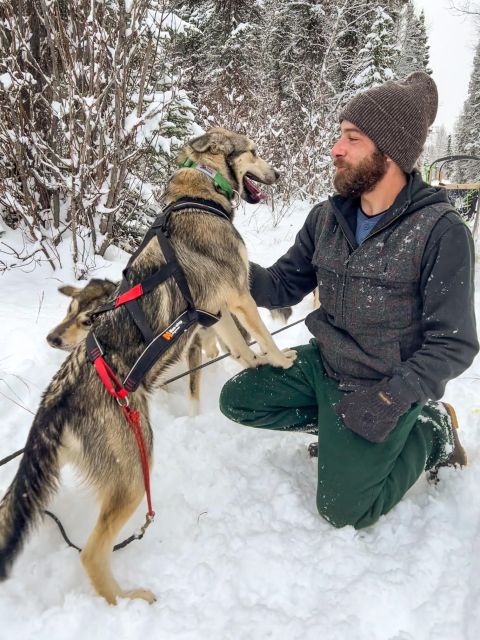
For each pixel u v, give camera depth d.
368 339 2.32
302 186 12.41
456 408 3.28
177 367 3.90
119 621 1.88
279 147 12.72
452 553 2.17
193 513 2.46
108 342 2.15
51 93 5.59
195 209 2.75
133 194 6.28
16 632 1.84
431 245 2.11
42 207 5.91
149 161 6.25
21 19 5.05
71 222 5.37
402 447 2.37
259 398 2.71
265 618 1.89
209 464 2.80
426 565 2.12
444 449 2.54
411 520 2.42
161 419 3.27
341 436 2.33
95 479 2.06
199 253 2.62
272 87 17.58
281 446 3.02
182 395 3.71
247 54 18.33
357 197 2.36
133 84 5.77
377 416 2.13
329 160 12.83
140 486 2.11
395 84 2.17
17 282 5.09
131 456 2.08
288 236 8.65
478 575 2.02
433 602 1.94
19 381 3.36
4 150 5.29
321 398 2.50
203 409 3.55
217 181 2.99
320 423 2.46
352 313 2.32
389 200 2.26
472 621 1.81
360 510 2.28
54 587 2.08
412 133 2.11
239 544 2.26
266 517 2.46
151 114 5.56
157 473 2.71
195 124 6.85
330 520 2.37
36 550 2.26
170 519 2.42
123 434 2.07
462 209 7.57
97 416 2.04
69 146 5.16
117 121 5.17
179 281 2.37
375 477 2.24
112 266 5.64
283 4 18.98
